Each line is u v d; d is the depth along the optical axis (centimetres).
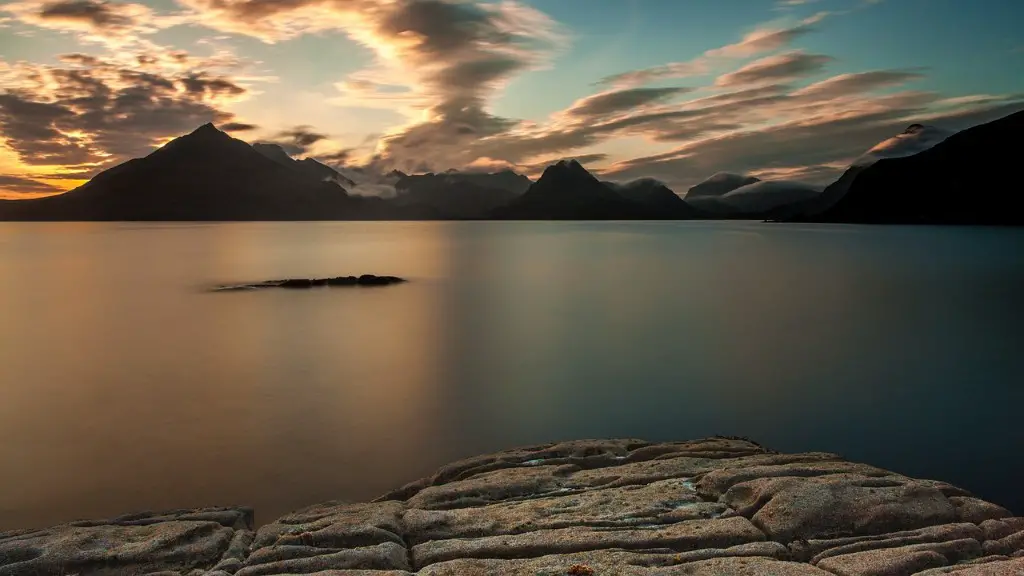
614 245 18550
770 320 5956
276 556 1388
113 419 3105
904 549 1311
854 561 1274
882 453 2656
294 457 2619
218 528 1573
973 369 4047
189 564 1407
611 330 5506
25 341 5078
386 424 3023
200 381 3828
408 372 4050
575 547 1355
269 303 7181
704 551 1326
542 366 4200
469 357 4494
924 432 2906
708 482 1669
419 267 11762
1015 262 11812
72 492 2286
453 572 1260
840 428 2967
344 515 1600
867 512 1446
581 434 2902
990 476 2406
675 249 16538
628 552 1324
